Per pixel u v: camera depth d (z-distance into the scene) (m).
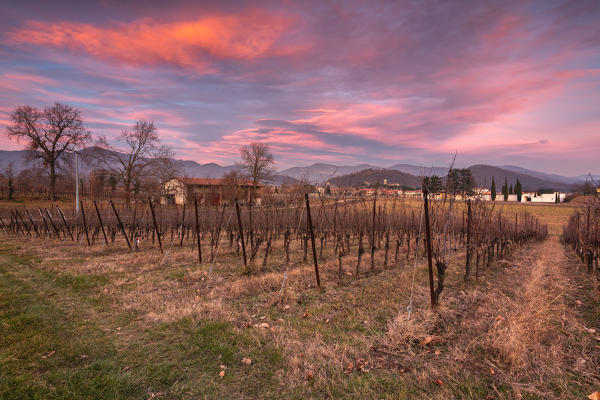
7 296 6.29
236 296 6.69
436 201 6.49
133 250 12.77
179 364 3.88
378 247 14.20
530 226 20.66
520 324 4.46
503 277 8.78
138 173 37.84
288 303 6.29
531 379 3.41
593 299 6.32
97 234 15.68
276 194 16.89
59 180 44.97
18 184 51.22
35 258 10.74
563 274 9.32
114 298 6.40
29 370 3.63
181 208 21.89
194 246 14.05
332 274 8.79
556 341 4.30
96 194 36.88
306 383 3.46
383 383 3.43
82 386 3.34
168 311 5.56
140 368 3.78
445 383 3.39
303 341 4.52
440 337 4.58
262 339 4.53
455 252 12.74
